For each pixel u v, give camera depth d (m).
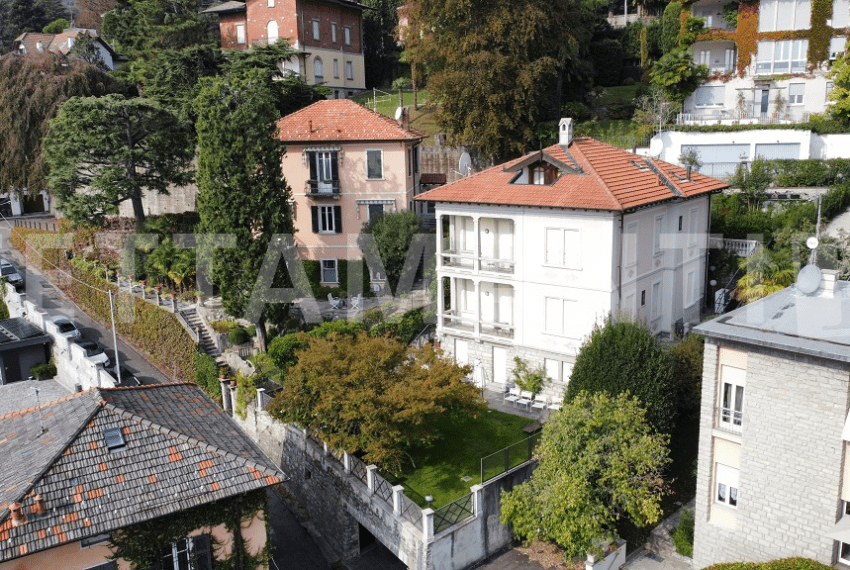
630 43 74.94
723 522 25.02
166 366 43.97
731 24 59.44
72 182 49.75
